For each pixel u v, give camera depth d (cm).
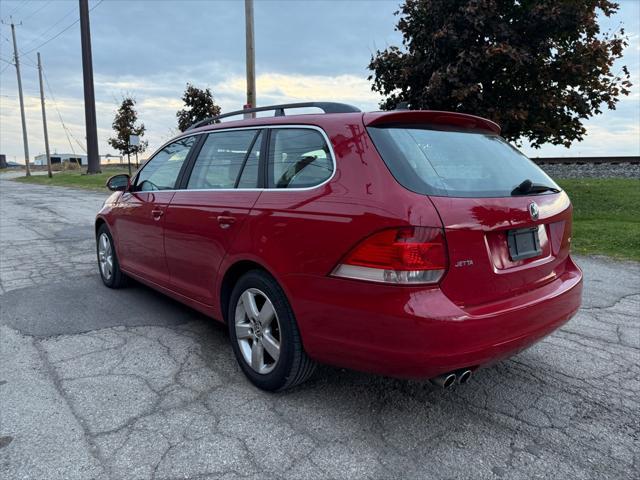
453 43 1141
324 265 268
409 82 1277
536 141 1327
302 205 286
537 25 1139
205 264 366
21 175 5319
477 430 281
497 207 269
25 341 405
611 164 1573
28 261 710
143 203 454
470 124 332
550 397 318
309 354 289
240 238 324
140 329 433
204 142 406
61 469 244
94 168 4147
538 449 263
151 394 319
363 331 254
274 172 322
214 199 358
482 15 1087
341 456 255
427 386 331
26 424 282
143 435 272
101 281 595
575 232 876
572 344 403
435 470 245
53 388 325
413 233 240
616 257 717
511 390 327
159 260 433
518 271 279
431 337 238
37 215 1333
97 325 443
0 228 1063
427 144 289
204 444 265
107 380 337
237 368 358
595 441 271
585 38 1192
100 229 567
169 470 244
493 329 254
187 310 486
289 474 241
